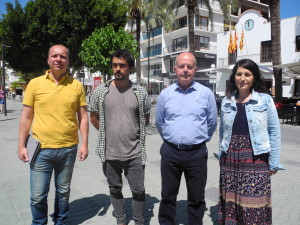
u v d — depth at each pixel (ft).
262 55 72.54
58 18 51.55
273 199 11.94
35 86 8.38
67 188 9.02
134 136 8.87
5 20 54.75
